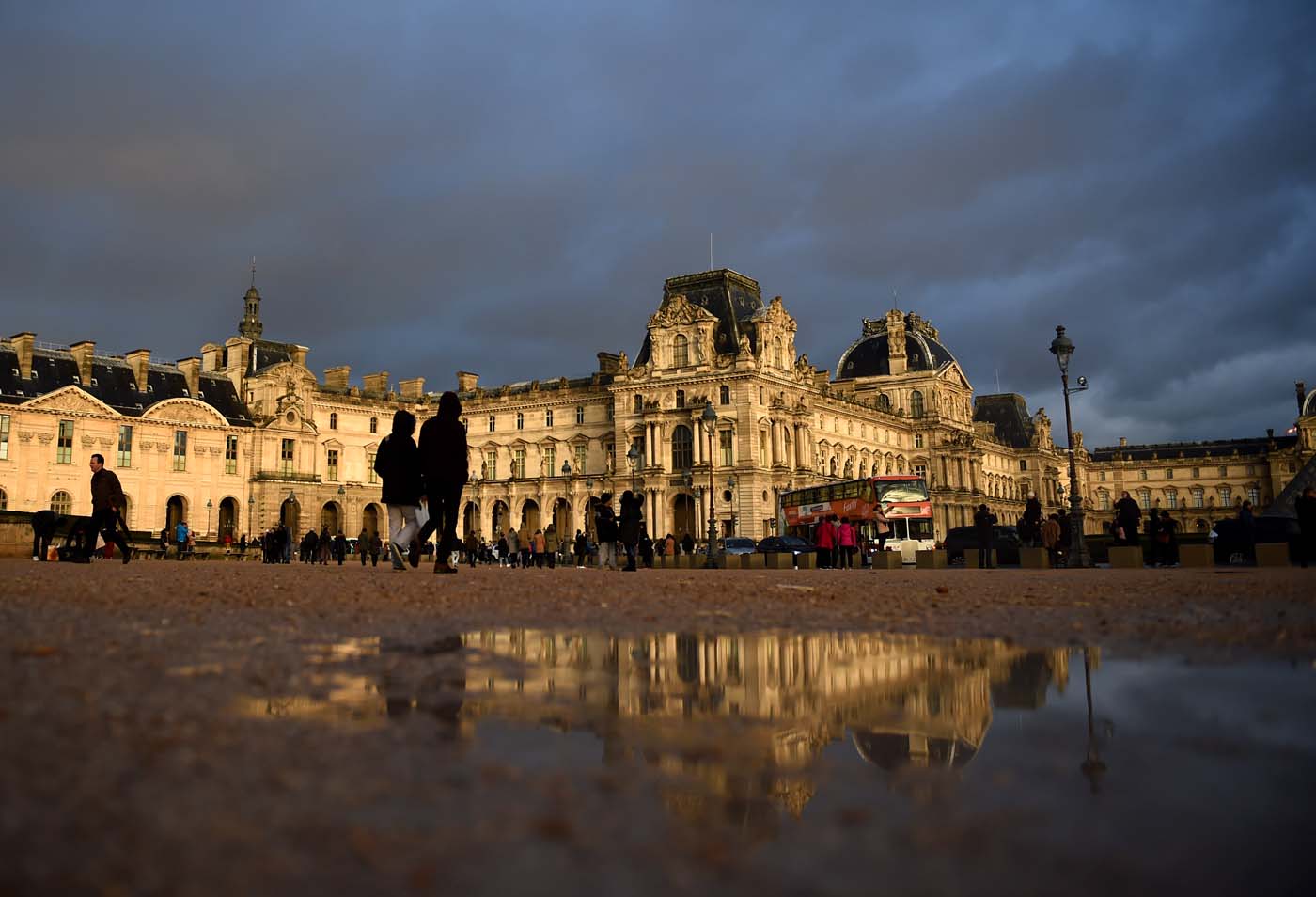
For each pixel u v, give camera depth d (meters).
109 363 111.81
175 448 111.31
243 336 129.00
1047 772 4.20
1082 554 48.03
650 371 114.50
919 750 4.68
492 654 8.24
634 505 42.44
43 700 5.48
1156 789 3.91
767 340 113.31
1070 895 2.74
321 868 2.94
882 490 77.94
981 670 7.46
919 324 164.88
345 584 18.94
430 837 3.27
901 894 2.74
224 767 4.14
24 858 2.96
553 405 127.69
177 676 6.58
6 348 104.62
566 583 21.67
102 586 16.91
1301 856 3.08
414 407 134.62
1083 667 7.54
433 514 26.34
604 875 2.91
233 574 24.83
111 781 3.86
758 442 109.06
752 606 14.09
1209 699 5.98
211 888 2.74
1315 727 5.09
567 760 4.43
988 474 178.62
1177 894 2.73
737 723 5.38
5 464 99.19
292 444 119.94
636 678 7.06
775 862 3.04
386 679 6.78
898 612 13.12
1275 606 13.41
